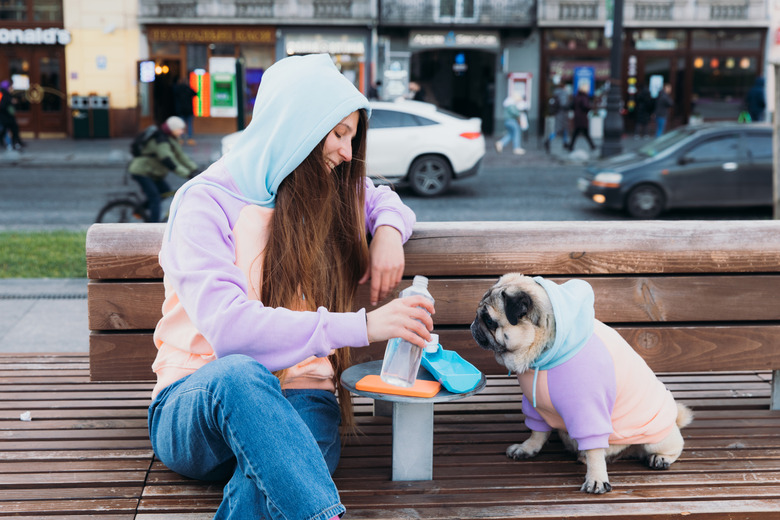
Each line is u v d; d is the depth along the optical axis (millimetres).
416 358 2287
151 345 2734
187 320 2230
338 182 2391
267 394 1905
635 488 2369
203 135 26141
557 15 26594
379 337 2084
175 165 9016
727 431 2844
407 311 2105
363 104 2211
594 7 26562
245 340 2021
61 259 7742
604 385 2342
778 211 6719
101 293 2689
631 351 2488
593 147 20344
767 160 11430
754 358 2910
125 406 3000
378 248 2432
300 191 2211
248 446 1858
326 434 2240
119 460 2521
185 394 1998
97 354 2729
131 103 25594
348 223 2389
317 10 25953
